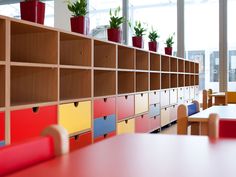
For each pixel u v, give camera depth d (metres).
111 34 3.16
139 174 0.61
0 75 1.74
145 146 0.84
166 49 4.99
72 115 2.37
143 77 3.96
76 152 0.78
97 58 3.16
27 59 2.28
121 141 0.91
